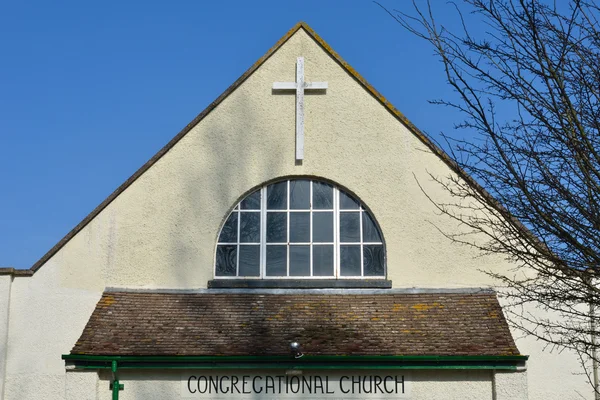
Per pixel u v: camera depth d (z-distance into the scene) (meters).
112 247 16.55
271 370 14.64
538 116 10.38
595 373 15.53
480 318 15.30
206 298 16.08
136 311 15.70
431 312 15.55
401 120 17.00
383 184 16.78
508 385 14.28
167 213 16.72
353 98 17.16
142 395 14.63
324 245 16.78
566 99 10.04
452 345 14.56
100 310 15.66
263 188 17.05
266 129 17.11
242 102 17.23
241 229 16.88
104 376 14.73
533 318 15.77
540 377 15.63
